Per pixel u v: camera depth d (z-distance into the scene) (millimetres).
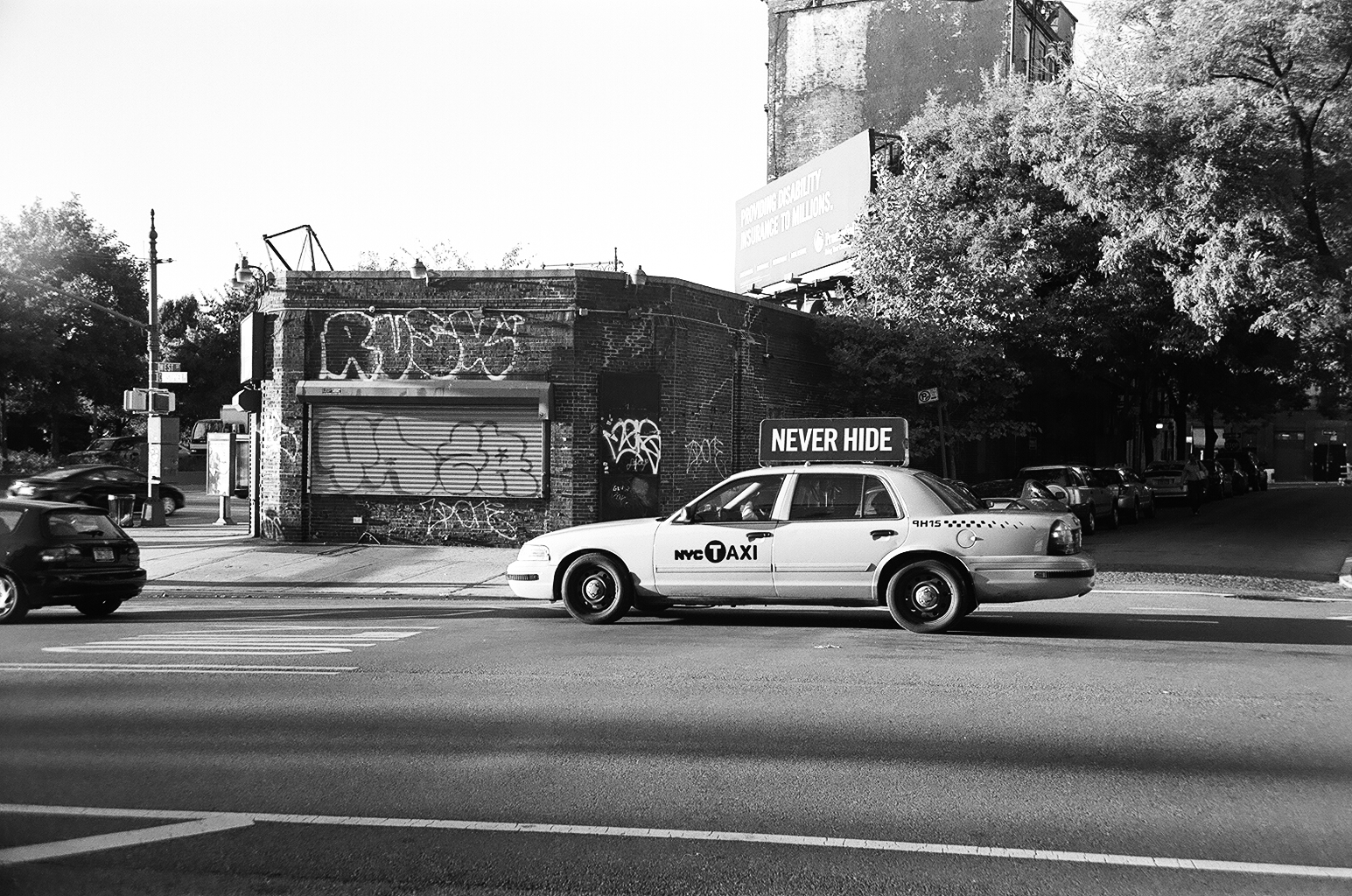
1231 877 4547
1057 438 40250
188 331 62969
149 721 7281
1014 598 11086
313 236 22953
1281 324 20281
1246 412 49844
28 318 47031
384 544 20938
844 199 33281
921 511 11312
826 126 40938
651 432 21062
